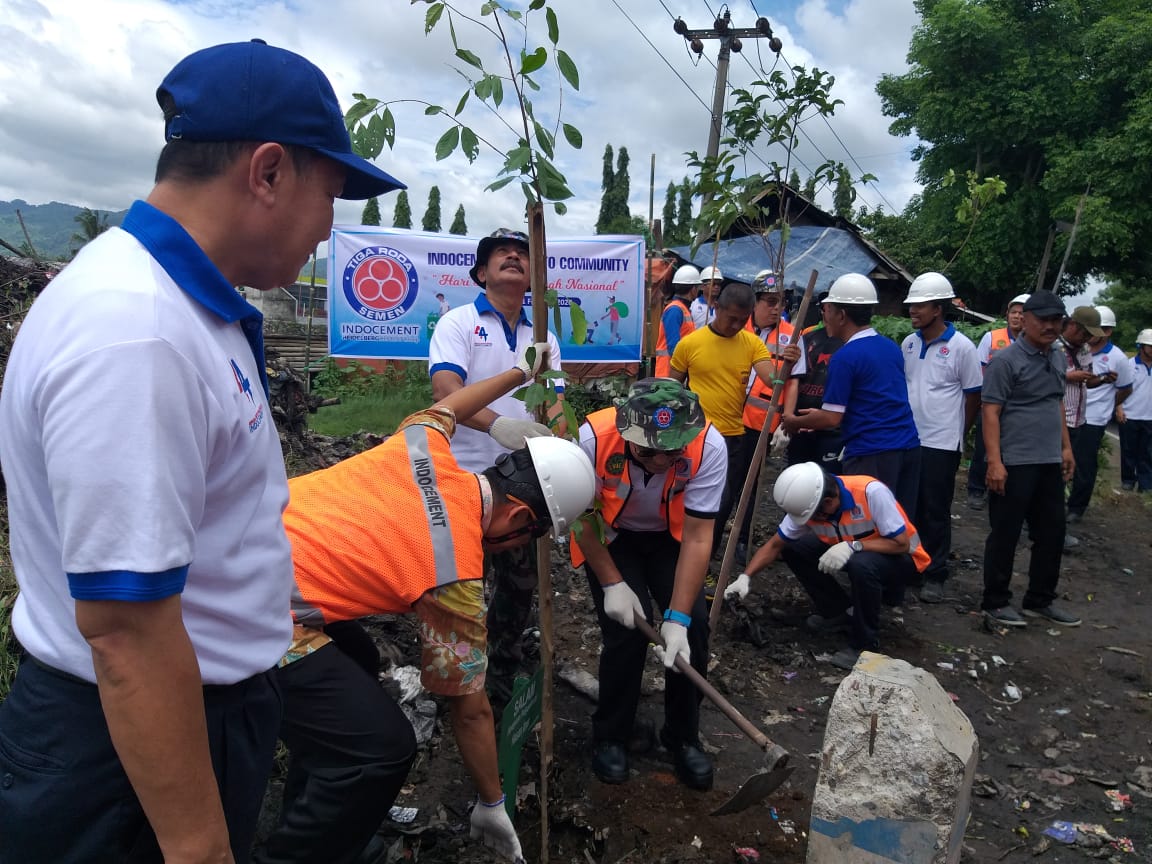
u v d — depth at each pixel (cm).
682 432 241
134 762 97
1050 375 432
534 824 255
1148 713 359
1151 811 286
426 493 199
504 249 296
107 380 91
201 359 102
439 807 256
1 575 274
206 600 112
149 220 104
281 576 126
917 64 2362
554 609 419
